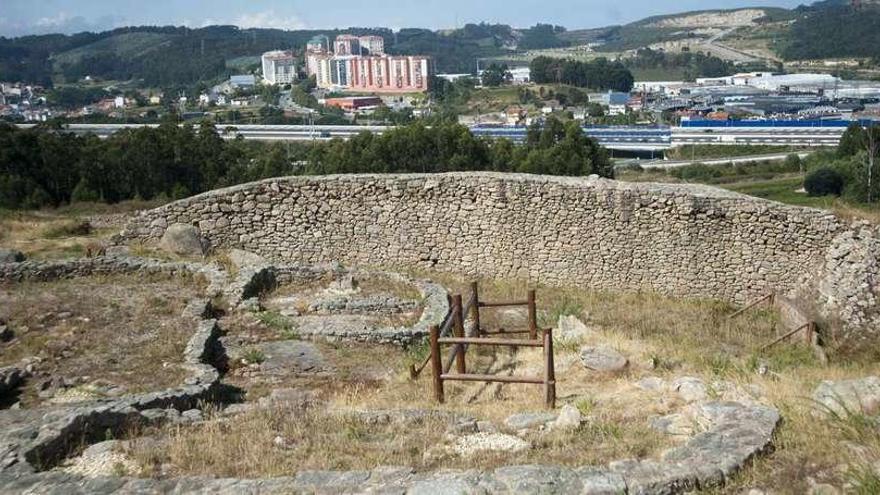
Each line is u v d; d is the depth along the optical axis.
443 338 9.01
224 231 17.69
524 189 16.81
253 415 8.09
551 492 5.58
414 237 17.47
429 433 7.34
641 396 8.77
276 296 14.79
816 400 7.21
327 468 6.47
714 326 14.43
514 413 8.20
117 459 6.72
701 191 16.16
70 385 9.75
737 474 5.86
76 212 26.25
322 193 17.55
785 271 15.74
